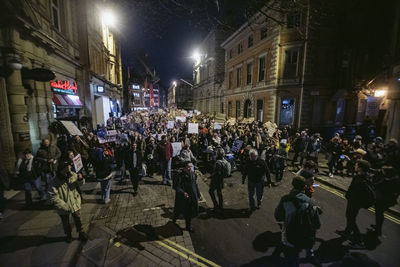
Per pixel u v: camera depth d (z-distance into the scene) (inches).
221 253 158.4
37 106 324.5
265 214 218.4
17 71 277.1
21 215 205.5
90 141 358.9
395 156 255.8
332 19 611.8
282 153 311.7
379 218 175.3
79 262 145.0
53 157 261.3
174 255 155.3
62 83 429.4
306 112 652.1
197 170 362.0
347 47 628.1
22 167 216.8
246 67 888.9
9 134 275.3
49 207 222.2
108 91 936.3
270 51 705.0
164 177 299.3
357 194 161.5
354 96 674.2
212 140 410.9
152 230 186.2
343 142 344.2
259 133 428.5
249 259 152.4
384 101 578.6
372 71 621.0
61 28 461.1
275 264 147.2
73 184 163.2
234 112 1013.8
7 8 247.0
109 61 970.1
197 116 1010.7
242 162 365.4
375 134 570.3
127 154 257.1
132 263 145.9
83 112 582.9
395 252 158.4
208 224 198.8
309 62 627.8
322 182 315.6
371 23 590.2
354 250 161.0
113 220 201.5
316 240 173.6
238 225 197.3
